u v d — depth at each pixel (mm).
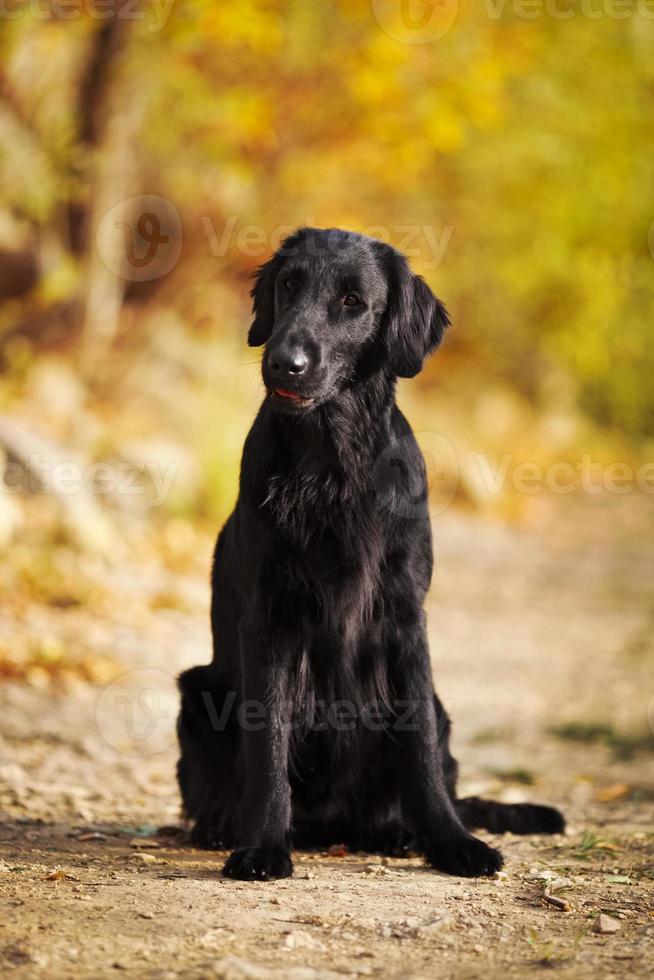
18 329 18828
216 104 16781
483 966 4031
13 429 14453
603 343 27547
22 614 11492
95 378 18828
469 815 6430
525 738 9750
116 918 4344
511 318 27078
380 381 5789
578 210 25094
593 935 4398
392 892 4910
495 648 12719
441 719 6012
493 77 17094
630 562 17766
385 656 5629
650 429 28766
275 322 5816
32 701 9367
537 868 5543
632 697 11086
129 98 17984
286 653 5508
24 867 5148
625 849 6129
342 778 5836
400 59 16062
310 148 18031
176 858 5660
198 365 20000
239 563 5629
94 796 7301
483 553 17656
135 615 12094
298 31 16250
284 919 4438
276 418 5570
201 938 4164
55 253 19125
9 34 15695
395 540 5598
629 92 23391
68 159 17656
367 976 3895
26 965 3844
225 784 6031
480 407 25781
